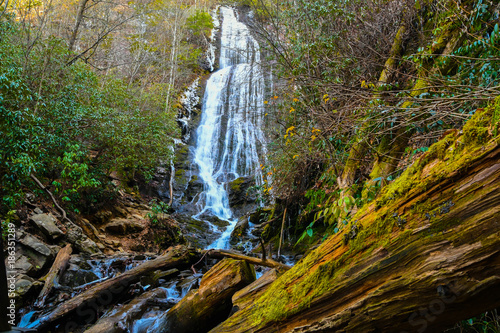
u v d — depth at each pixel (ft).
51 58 22.94
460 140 4.55
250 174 43.34
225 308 9.29
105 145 27.35
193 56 66.90
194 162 47.32
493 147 4.08
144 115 35.37
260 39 22.97
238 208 38.91
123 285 14.89
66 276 16.39
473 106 9.08
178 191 40.81
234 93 58.44
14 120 15.66
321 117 13.56
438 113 8.77
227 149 49.55
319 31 18.97
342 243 5.53
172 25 66.23
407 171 5.19
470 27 10.85
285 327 5.86
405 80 14.33
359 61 16.22
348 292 5.12
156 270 16.31
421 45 14.11
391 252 4.74
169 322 10.07
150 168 36.40
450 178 4.39
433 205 4.49
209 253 15.64
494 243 3.82
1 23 21.35
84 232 22.71
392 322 4.61
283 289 6.25
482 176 4.11
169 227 28.99
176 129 42.73
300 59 17.30
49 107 21.40
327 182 17.04
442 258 4.19
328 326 5.15
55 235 18.86
